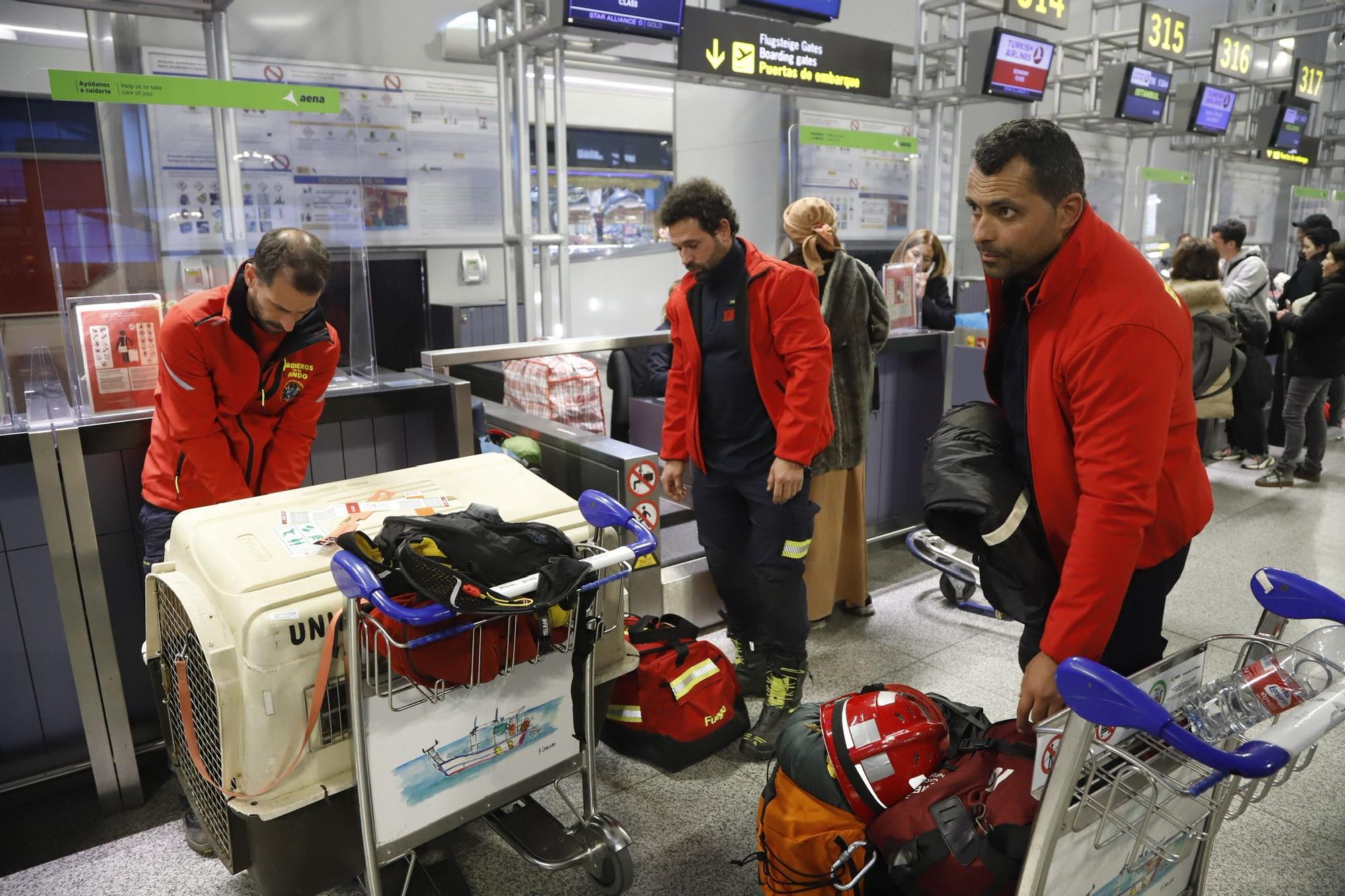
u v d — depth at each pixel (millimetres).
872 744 1794
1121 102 6234
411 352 4984
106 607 2297
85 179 2656
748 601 2869
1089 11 7934
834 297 3090
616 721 2561
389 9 4461
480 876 2096
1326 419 6426
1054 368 1384
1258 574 1483
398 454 2824
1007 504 1448
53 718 2428
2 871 2137
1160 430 1312
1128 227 7742
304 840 1597
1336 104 9914
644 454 2723
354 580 1368
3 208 2863
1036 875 1292
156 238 2799
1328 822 2295
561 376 3234
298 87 2566
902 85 5629
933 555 3633
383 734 1540
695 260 2426
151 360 2350
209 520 1699
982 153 1358
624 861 1877
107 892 2064
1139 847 1349
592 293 5988
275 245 1931
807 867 1766
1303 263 6359
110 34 3197
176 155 2783
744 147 5020
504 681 1675
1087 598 1333
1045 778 1294
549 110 5402
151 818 2357
